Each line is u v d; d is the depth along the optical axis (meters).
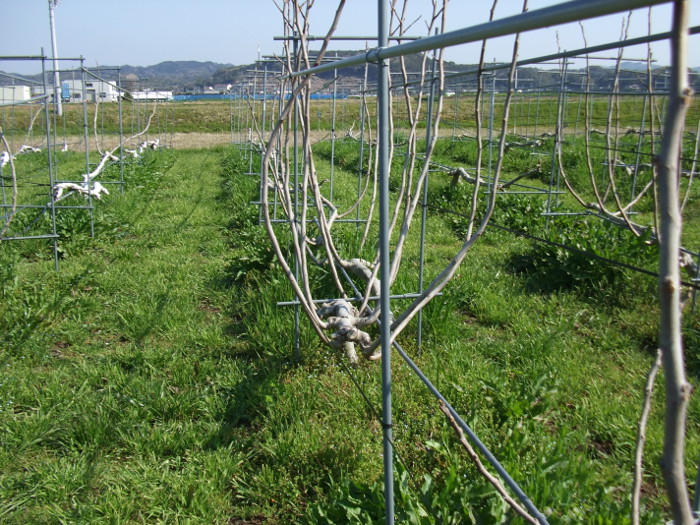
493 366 4.28
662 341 0.91
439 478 2.99
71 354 4.65
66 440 3.47
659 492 3.02
